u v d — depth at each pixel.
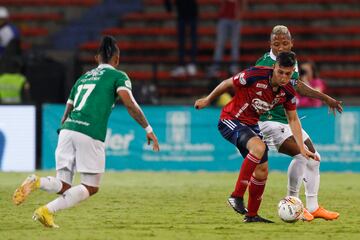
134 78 75.56
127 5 85.00
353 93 74.44
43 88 60.88
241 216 31.81
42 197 37.81
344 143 53.75
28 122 54.03
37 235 26.08
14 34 67.69
